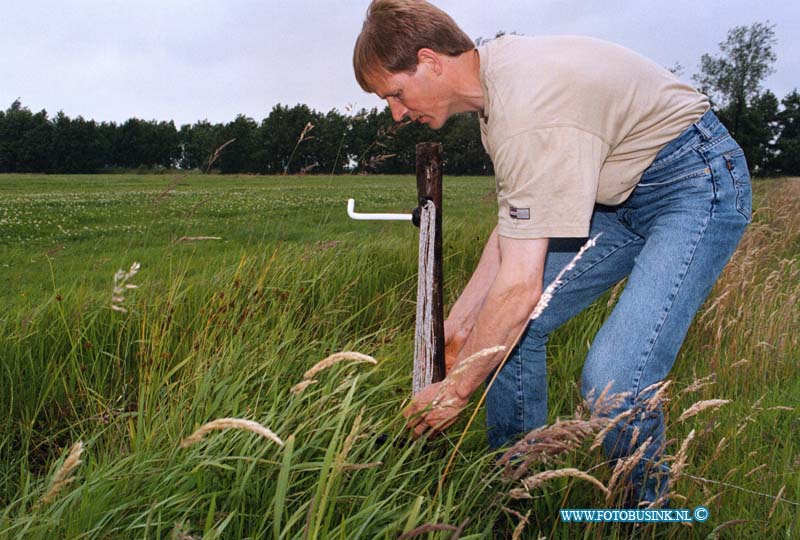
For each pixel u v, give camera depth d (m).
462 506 1.69
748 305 3.81
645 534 1.80
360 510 1.48
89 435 2.23
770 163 65.75
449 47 1.78
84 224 13.57
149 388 2.05
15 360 2.53
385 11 1.79
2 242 9.96
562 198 1.58
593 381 1.79
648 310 1.77
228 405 1.93
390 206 19.08
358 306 3.88
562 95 1.58
